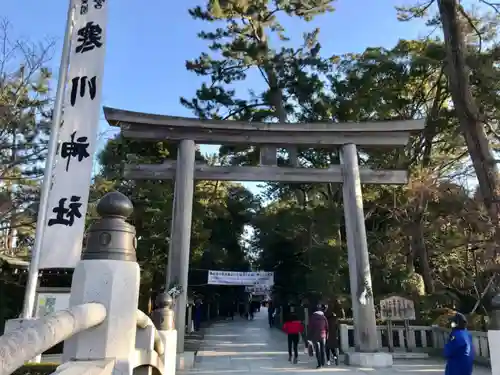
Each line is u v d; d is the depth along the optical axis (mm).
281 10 20000
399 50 17531
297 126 12172
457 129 16594
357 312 11078
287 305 24266
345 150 12352
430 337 12789
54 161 9055
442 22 14984
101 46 9586
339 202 19500
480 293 16328
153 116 11805
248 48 18766
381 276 16781
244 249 36000
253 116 20469
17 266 15344
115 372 3047
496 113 15289
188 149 11891
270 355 12984
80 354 3064
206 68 19734
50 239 8469
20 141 12805
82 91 9281
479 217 14781
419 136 17984
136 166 12016
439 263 19234
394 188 18219
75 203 8656
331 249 16422
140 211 19359
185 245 11188
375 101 17328
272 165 12188
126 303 3238
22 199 13102
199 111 19578
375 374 9383
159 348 4934
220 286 35156
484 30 16594
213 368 10375
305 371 9844
